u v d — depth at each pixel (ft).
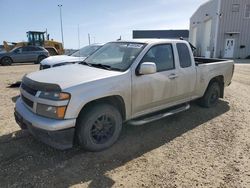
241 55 100.22
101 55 16.48
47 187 10.31
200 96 19.53
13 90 27.89
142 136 15.40
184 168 11.90
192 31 150.92
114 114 13.52
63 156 12.72
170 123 17.70
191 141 14.83
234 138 15.33
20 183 10.50
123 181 10.82
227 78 22.31
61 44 93.86
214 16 100.89
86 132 12.59
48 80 12.47
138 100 14.42
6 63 64.75
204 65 19.07
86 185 10.50
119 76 13.37
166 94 15.96
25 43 85.87
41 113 11.99
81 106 11.91
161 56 15.74
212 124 17.65
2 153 12.85
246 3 95.61
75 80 12.35
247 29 98.12
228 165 12.21
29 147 13.55
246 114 19.95
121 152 13.32
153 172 11.53
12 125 16.62
